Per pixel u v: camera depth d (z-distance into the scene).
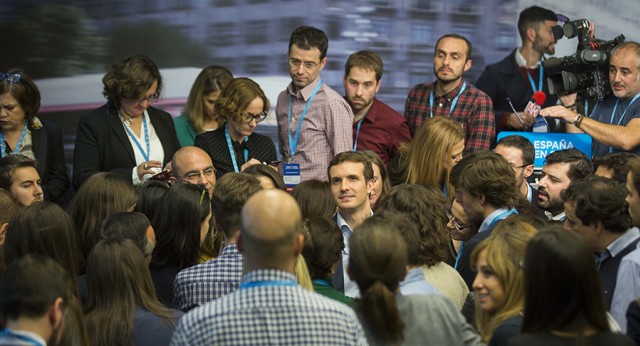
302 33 6.50
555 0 8.09
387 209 4.04
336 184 5.04
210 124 6.91
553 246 2.97
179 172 5.57
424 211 4.16
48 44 8.08
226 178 4.08
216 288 3.89
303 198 4.87
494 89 7.75
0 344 2.92
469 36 8.09
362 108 6.73
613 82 6.45
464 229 4.93
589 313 2.96
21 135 6.26
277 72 8.11
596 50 6.66
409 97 7.03
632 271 3.95
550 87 6.70
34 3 8.05
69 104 8.11
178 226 4.25
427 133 5.85
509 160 5.68
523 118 6.91
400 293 3.37
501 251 3.39
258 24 8.06
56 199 6.36
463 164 4.76
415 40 8.14
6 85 6.12
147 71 6.12
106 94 6.27
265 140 6.45
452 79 6.74
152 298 3.67
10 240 3.87
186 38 8.09
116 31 8.09
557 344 2.92
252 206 2.91
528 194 5.94
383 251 3.15
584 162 5.46
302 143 6.55
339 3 8.06
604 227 4.16
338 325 2.89
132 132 6.26
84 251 4.57
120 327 3.54
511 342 2.97
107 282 3.60
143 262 3.66
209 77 6.85
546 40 7.71
